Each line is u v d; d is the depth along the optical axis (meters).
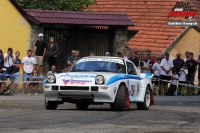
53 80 27.28
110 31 46.19
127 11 59.22
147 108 30.34
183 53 52.53
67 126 20.64
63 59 44.31
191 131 20.33
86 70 28.92
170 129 20.69
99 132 19.19
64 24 43.28
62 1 52.19
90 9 60.69
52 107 27.77
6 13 42.22
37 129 19.56
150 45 52.78
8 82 37.81
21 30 42.53
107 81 26.88
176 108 31.47
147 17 57.16
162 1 58.41
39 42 41.16
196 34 53.22
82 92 26.72
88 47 45.38
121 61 29.47
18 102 32.38
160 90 44.28
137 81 29.52
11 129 19.42
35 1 52.09
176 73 44.84
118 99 27.41
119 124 21.75
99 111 27.08
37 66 41.03
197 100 39.06
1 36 42.16
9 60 38.47
